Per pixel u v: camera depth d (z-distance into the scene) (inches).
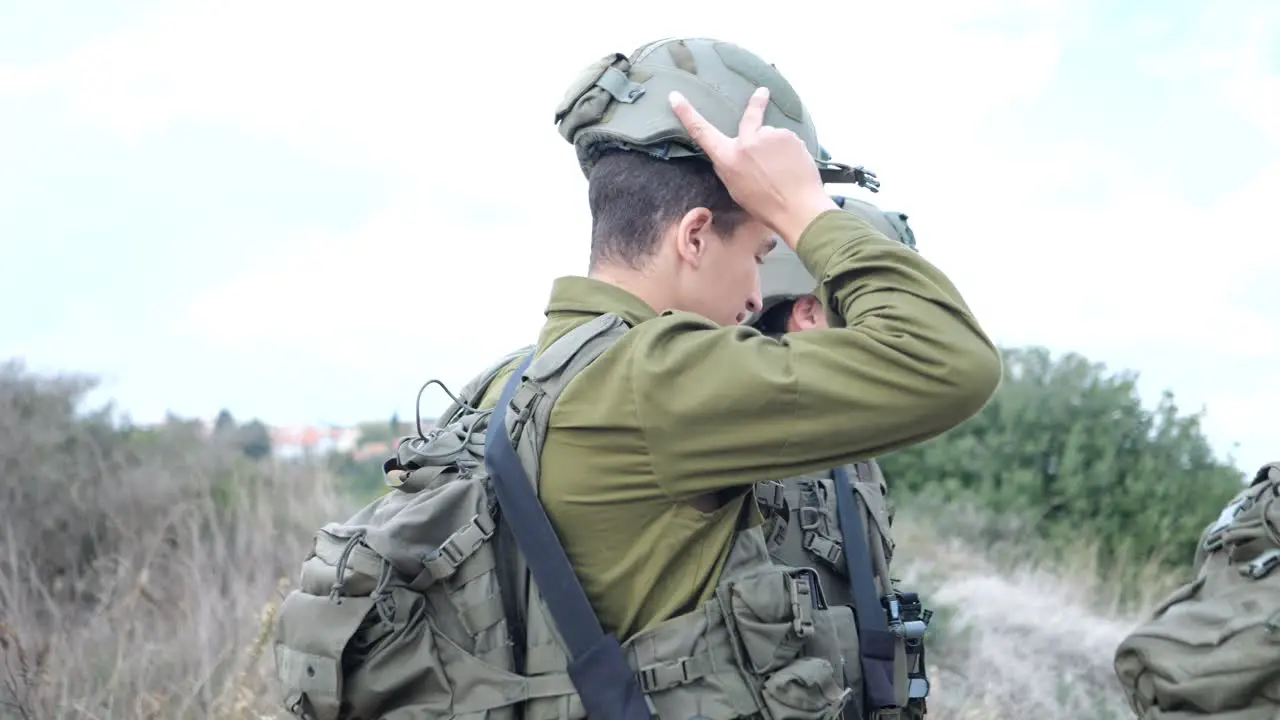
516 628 62.7
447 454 66.4
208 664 158.9
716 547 62.9
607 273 68.7
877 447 59.7
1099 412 361.4
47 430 246.1
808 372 58.8
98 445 252.7
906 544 324.5
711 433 59.4
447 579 62.1
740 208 68.2
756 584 62.4
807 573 67.6
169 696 150.2
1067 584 300.2
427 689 61.2
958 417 59.5
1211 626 78.8
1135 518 343.9
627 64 68.9
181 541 212.7
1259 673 75.9
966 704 201.8
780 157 65.2
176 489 245.9
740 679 61.5
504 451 63.1
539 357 64.6
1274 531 79.4
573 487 62.1
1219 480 349.1
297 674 61.6
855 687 84.5
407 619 61.0
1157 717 80.9
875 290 61.3
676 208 67.0
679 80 67.4
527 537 61.8
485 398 73.7
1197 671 77.6
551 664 60.9
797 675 61.4
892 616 89.4
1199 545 88.0
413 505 63.2
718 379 59.1
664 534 61.8
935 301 60.3
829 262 63.2
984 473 368.5
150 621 186.7
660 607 62.5
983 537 343.9
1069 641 250.2
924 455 381.1
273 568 211.0
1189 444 356.5
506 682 60.7
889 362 58.6
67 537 223.1
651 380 59.6
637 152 67.6
